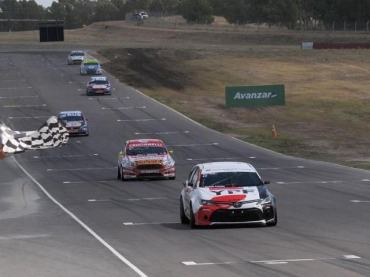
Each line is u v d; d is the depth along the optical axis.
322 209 55.47
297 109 175.38
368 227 45.44
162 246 39.38
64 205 63.66
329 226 45.97
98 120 155.62
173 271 32.06
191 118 158.50
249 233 43.16
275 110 173.12
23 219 54.78
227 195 45.31
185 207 47.97
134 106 174.62
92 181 83.94
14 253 38.50
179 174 88.50
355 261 33.62
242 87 174.75
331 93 199.88
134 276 31.14
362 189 69.19
